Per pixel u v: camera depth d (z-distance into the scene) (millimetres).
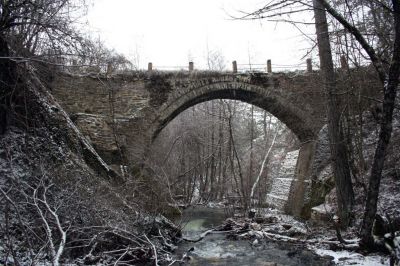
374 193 7629
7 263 5895
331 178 15609
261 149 34125
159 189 13773
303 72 19016
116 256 8414
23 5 7625
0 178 7855
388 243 7273
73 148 11336
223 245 11875
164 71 19609
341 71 11750
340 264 8109
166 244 10422
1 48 8359
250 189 24234
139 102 19156
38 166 8500
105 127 16875
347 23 7426
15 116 9648
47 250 6738
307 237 11875
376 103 11609
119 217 9062
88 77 18125
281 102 19578
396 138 12188
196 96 19703
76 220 8039
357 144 12875
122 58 14961
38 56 7926
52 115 11148
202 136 31203
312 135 19141
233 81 19797
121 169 14352
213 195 29922
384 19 9398
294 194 19359
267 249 11109
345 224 11695
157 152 21812
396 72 7141
